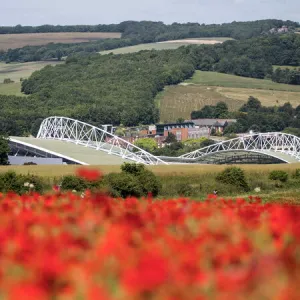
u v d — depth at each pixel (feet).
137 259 80.89
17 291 71.67
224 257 85.92
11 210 125.18
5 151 626.64
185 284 74.49
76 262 81.97
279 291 73.41
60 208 127.03
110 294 73.10
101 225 105.70
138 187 342.44
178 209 127.75
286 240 96.99
